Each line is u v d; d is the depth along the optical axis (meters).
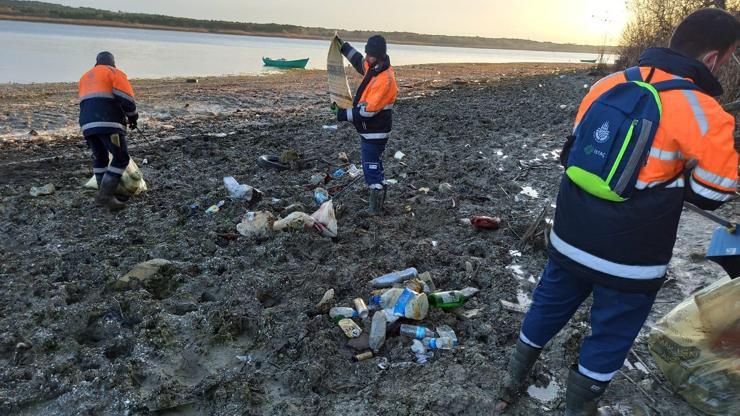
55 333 3.85
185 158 8.85
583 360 2.84
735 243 3.07
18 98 15.64
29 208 6.21
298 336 3.83
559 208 2.79
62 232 5.62
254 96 17.72
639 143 2.39
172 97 16.47
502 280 4.76
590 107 2.61
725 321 3.08
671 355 3.34
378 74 5.73
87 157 8.97
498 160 8.98
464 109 14.66
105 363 3.56
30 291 4.40
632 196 2.48
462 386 3.40
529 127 11.98
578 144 2.59
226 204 6.38
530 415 3.23
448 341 3.85
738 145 6.71
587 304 4.45
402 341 3.87
